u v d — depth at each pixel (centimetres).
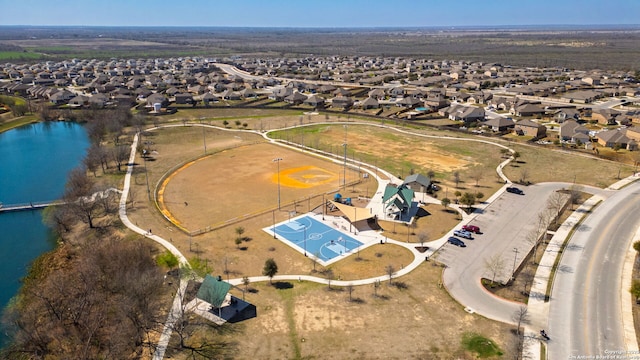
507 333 6038
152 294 6600
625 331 6094
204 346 5862
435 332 6062
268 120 19700
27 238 9438
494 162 13438
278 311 6531
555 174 12338
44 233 9644
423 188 10981
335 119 19888
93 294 6550
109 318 6362
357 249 8375
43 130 18725
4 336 6412
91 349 5947
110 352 5734
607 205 10225
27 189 12238
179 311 6506
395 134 17038
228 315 6450
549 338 5950
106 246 7494
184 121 19350
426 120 19438
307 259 8019
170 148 15300
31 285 7338
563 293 6956
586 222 9406
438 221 9519
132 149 15050
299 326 6197
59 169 13925
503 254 8156
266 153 14638
